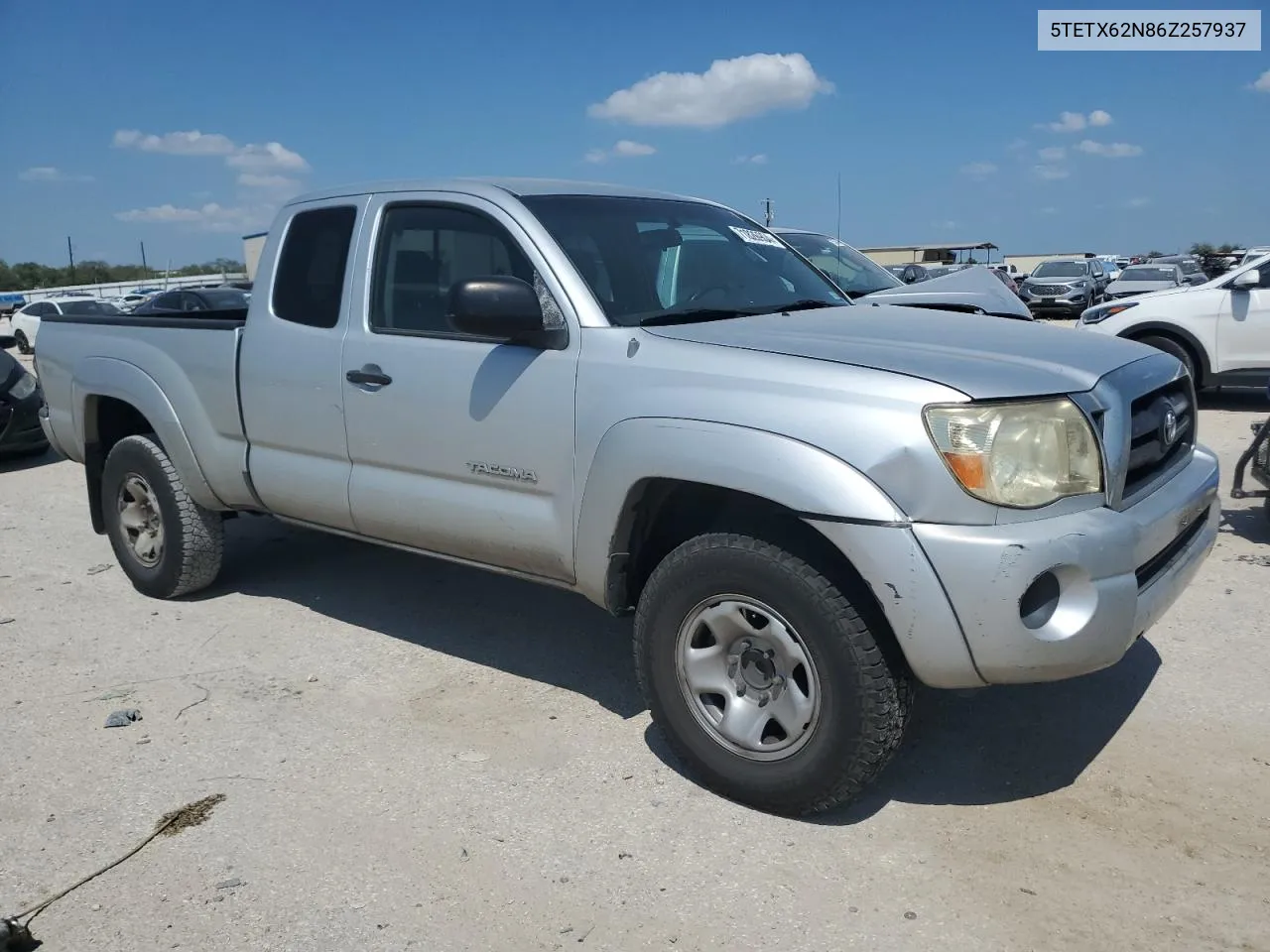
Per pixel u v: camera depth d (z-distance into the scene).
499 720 3.92
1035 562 2.75
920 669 2.86
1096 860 2.94
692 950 2.63
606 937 2.69
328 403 4.23
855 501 2.82
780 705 3.13
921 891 2.83
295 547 6.21
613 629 4.84
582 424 3.43
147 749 3.76
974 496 2.77
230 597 5.38
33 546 6.60
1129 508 3.05
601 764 3.57
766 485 2.94
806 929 2.69
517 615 5.03
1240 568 5.41
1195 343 10.75
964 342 3.31
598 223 3.90
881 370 2.95
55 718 4.03
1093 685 4.07
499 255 3.79
